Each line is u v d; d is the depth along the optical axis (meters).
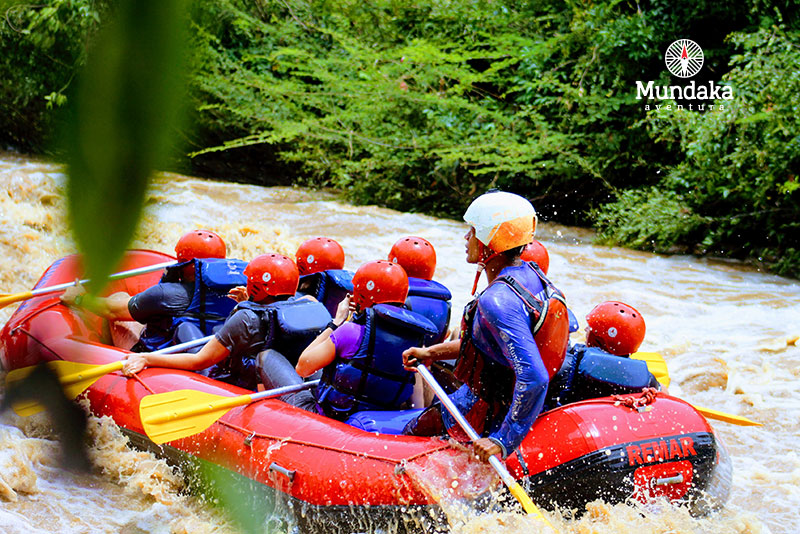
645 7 26.20
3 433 7.96
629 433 6.99
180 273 10.34
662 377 9.34
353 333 7.95
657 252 22.83
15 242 15.05
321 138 28.98
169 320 10.29
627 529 6.76
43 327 9.45
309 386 8.59
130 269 0.71
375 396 8.07
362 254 20.25
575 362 7.64
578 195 27.00
